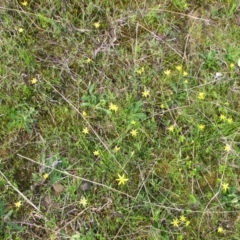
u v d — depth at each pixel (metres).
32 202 0.60
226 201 0.61
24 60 0.66
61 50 0.68
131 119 0.64
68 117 0.64
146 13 0.70
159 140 0.63
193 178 0.62
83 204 0.59
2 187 0.60
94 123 0.64
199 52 0.69
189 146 0.63
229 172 0.62
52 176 0.61
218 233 0.60
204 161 0.63
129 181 0.61
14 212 0.59
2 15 0.68
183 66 0.68
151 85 0.66
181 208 0.60
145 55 0.68
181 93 0.66
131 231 0.59
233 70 0.68
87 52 0.68
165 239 0.59
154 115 0.65
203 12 0.71
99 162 0.62
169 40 0.69
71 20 0.70
